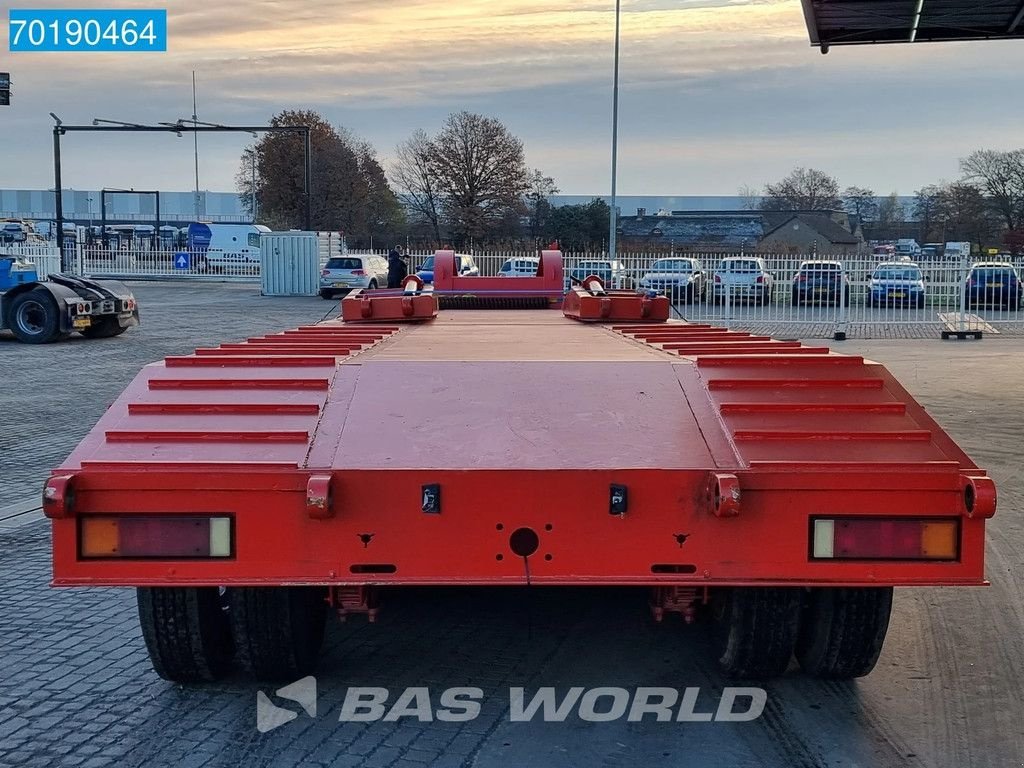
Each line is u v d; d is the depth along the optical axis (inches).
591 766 149.9
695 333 216.2
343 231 2888.8
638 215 3902.6
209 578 142.5
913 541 142.6
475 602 222.5
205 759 152.6
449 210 2810.0
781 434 146.8
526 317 270.4
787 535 142.3
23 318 805.9
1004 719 166.7
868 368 162.1
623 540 142.7
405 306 246.2
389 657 191.5
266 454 144.7
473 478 141.9
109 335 872.3
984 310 1008.9
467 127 2758.4
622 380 160.4
